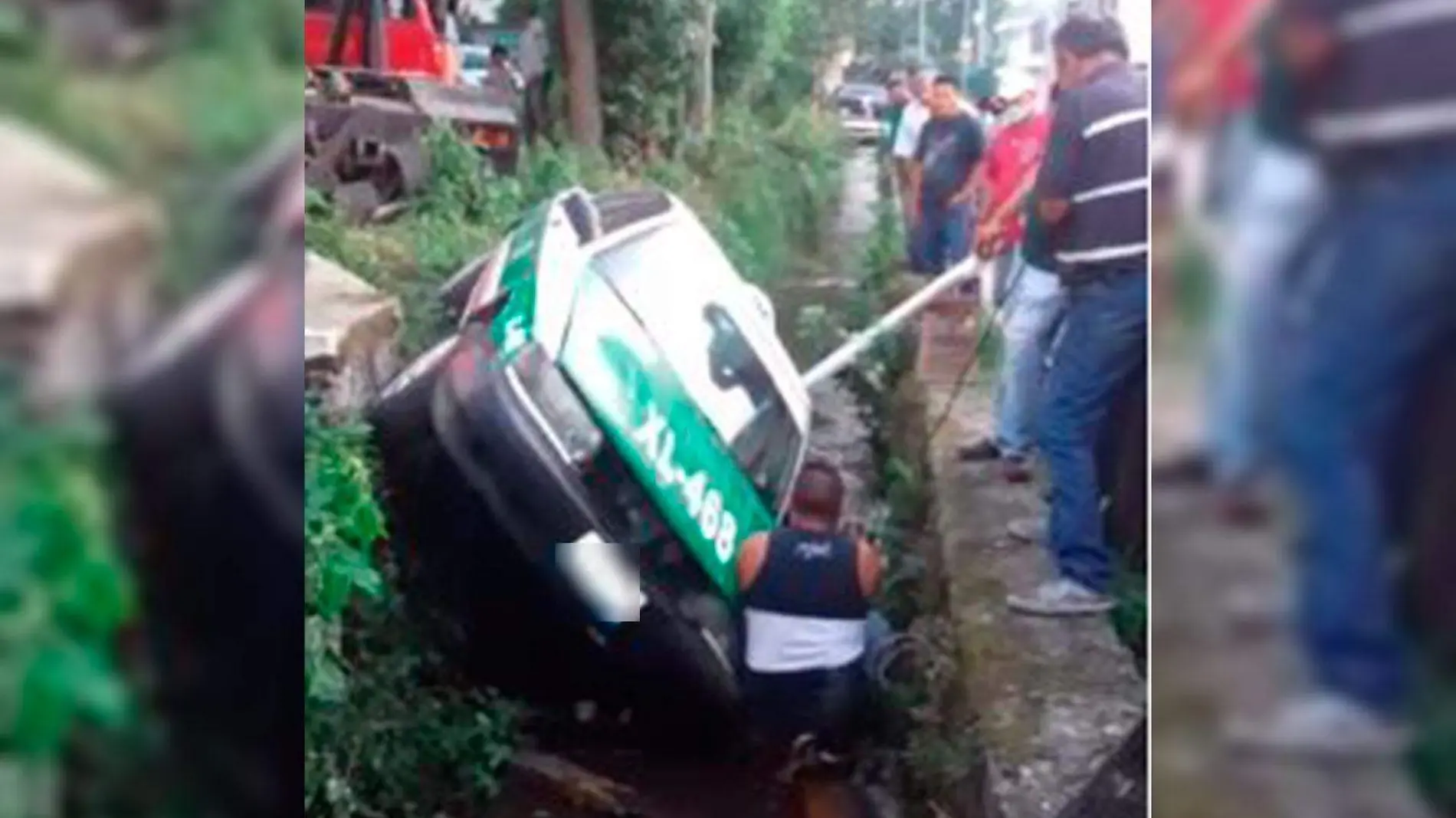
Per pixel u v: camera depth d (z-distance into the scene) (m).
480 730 3.67
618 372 3.81
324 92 3.78
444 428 3.66
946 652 3.84
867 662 3.95
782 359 3.94
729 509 3.89
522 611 3.71
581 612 3.75
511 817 3.73
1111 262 3.65
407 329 3.72
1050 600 3.75
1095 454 3.71
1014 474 3.86
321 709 3.23
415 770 3.60
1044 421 3.75
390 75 3.83
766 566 3.91
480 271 3.80
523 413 3.72
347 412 3.38
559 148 3.89
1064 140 3.68
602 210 3.88
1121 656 3.67
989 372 3.88
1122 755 3.43
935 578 3.91
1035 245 3.75
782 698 3.90
